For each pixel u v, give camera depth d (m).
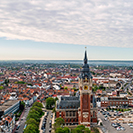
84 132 190.62
